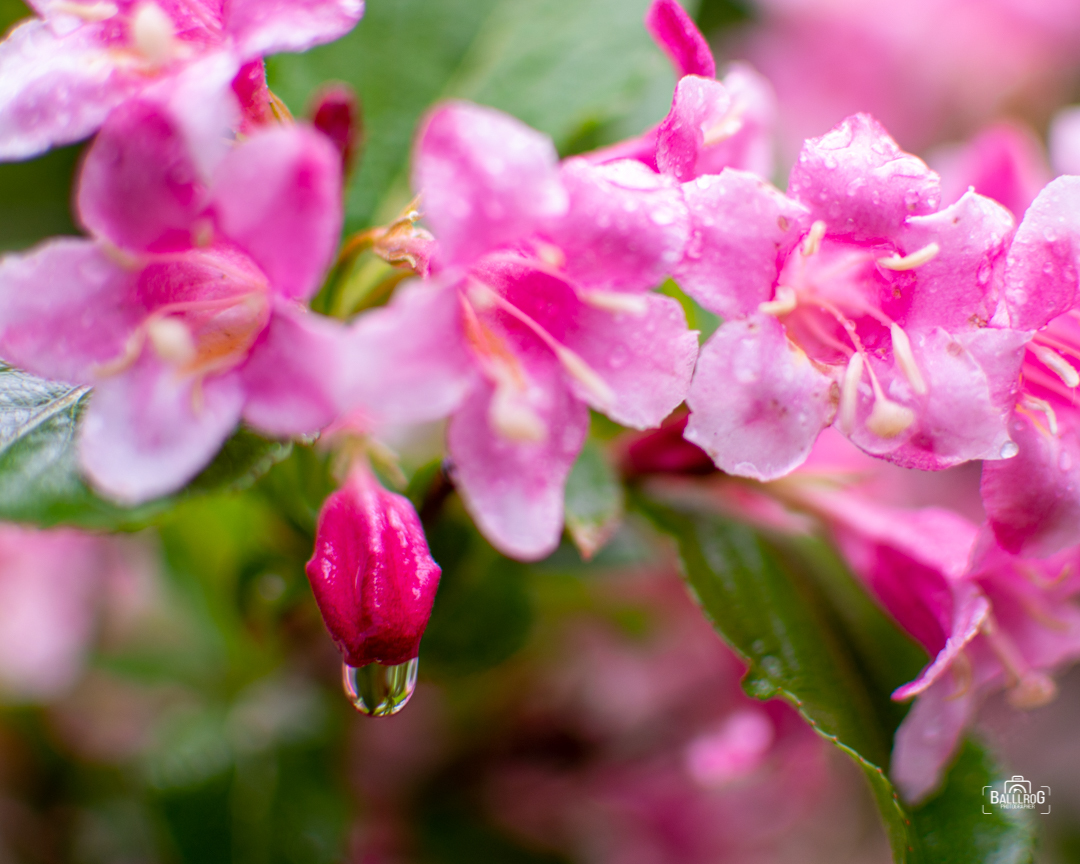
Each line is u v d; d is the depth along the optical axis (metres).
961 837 0.26
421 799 0.31
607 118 0.28
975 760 0.26
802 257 0.25
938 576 0.26
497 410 0.23
